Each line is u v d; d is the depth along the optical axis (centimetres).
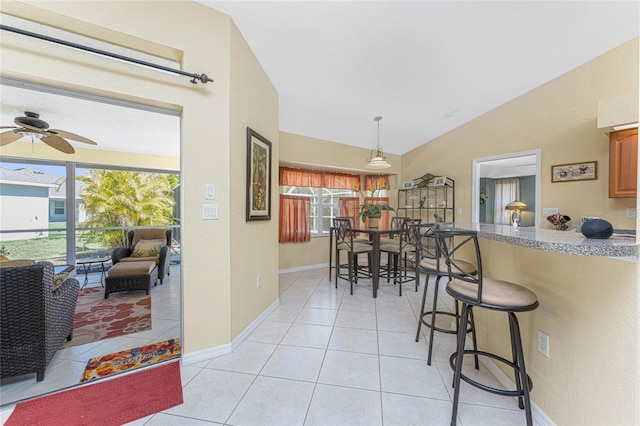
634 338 90
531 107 328
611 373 98
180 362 187
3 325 153
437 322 259
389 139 471
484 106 366
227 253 199
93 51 146
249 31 216
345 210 526
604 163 270
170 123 261
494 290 130
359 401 150
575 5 203
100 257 352
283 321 259
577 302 113
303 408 144
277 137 304
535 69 287
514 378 151
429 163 480
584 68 280
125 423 134
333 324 253
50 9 146
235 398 152
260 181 254
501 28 224
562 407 119
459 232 133
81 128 272
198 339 189
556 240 104
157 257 369
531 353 140
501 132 362
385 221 538
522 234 126
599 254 87
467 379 129
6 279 152
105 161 347
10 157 285
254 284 244
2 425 132
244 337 221
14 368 156
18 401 148
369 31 221
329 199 531
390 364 186
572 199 294
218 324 196
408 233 364
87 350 202
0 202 280
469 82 306
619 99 233
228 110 198
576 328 113
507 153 355
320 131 423
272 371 177
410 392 157
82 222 335
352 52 247
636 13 211
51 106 219
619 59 252
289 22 208
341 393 156
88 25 157
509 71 288
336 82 297
